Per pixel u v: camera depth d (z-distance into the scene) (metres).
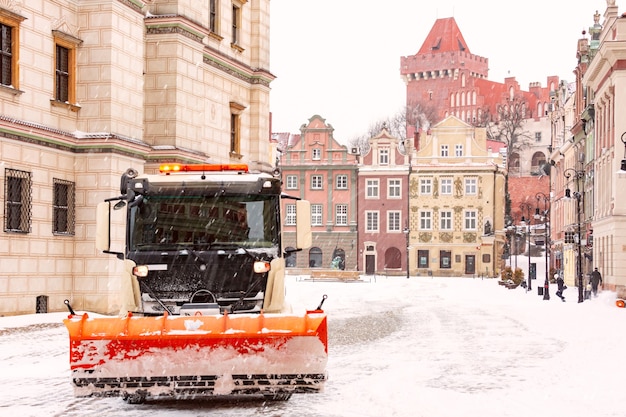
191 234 12.05
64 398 11.59
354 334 21.78
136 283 11.95
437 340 20.11
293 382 10.08
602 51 46.53
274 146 99.12
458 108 167.62
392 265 94.31
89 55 28.52
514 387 12.41
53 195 27.17
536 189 128.75
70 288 28.05
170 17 32.22
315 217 95.31
